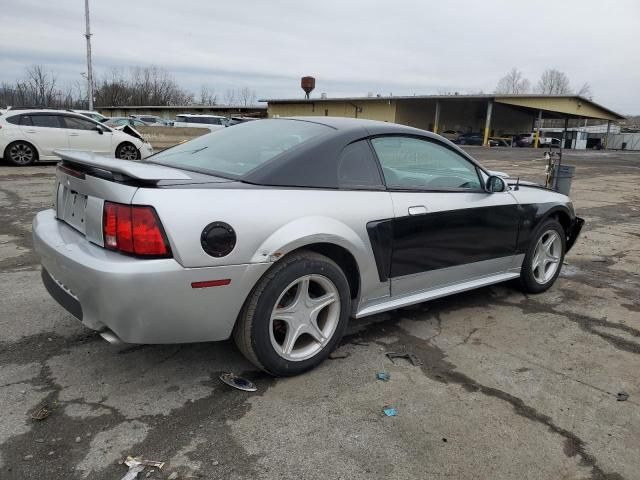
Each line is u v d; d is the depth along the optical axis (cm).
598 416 274
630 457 242
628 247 686
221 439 241
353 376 304
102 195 258
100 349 323
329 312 311
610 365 333
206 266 250
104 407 262
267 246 266
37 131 1298
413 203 341
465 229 377
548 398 290
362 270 317
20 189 945
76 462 221
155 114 6431
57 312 376
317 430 251
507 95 4188
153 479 213
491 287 484
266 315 277
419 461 232
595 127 7844
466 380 306
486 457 237
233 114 5972
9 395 269
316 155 304
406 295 357
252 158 304
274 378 297
